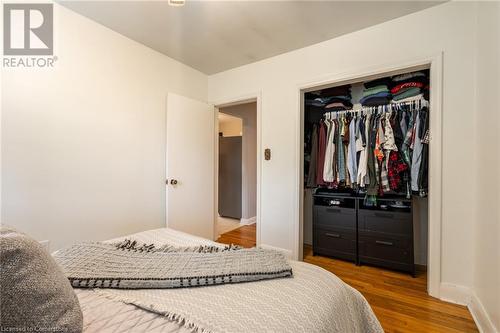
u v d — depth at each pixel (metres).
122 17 2.06
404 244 2.38
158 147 2.67
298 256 2.61
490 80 1.50
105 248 1.17
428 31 1.92
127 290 0.90
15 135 1.71
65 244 1.94
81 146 2.04
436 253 1.88
